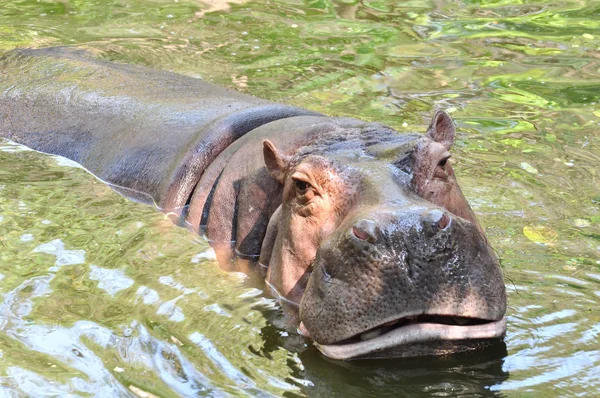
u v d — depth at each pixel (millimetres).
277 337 7109
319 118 9242
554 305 7488
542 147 11172
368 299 6438
